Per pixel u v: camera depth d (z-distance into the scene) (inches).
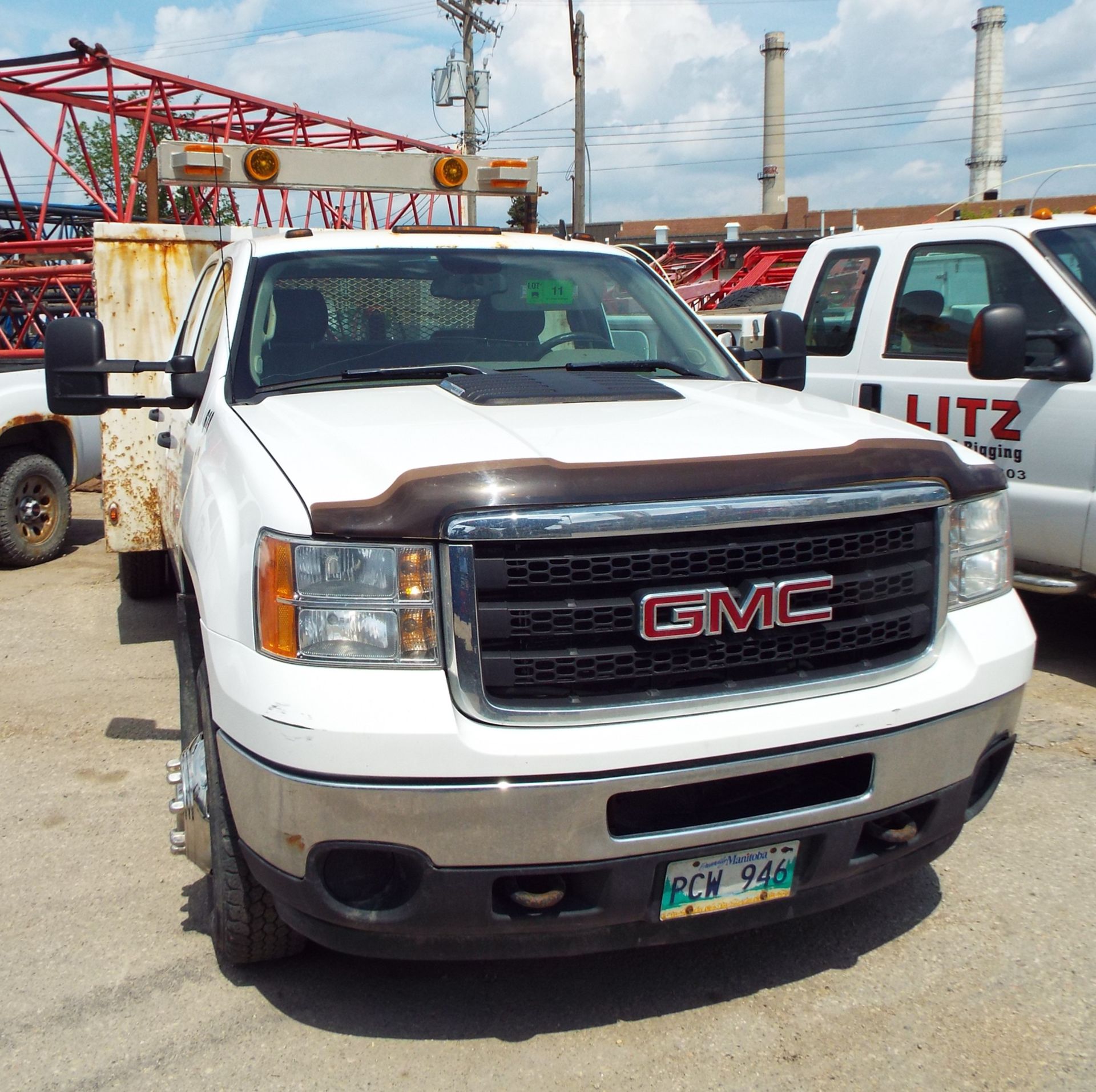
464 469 93.1
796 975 114.8
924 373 222.2
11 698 205.8
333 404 123.7
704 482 94.7
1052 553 198.2
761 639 97.1
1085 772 162.9
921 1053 102.3
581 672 92.4
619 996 111.5
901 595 103.5
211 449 125.2
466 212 302.5
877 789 99.7
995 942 120.0
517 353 149.3
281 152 206.8
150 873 138.1
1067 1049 102.7
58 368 138.2
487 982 113.9
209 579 105.2
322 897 94.1
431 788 89.0
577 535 90.8
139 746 181.3
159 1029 106.7
